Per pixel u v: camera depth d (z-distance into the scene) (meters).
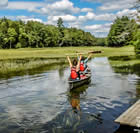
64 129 5.08
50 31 103.25
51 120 5.68
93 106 6.82
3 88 9.84
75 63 10.40
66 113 6.22
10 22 94.81
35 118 5.86
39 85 10.47
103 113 6.12
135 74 13.35
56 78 12.54
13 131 5.02
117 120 5.08
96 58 31.36
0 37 86.69
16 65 20.81
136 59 25.42
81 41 124.00
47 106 6.95
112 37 81.56
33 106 6.99
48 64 22.08
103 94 8.38
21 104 7.23
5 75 14.01
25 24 118.12
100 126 5.21
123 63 20.81
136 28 10.54
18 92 9.02
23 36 92.50
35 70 16.69
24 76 13.45
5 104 7.27
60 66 19.86
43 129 5.11
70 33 119.25
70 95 8.36
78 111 6.36
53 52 50.28
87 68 13.72
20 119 5.80
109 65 19.59
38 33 97.44
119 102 7.20
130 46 62.53
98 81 11.27
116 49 57.34
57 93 8.74
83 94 8.46
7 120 5.74
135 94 8.27
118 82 10.86
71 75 10.29
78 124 5.36
